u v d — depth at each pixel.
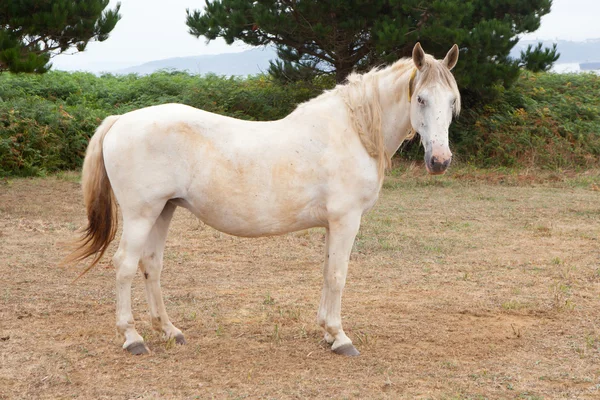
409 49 13.67
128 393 3.53
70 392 3.54
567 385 3.70
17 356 4.03
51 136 13.62
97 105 16.16
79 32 10.43
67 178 12.64
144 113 4.11
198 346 4.30
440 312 5.14
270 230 4.13
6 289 5.54
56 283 5.81
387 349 4.30
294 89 16.38
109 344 4.31
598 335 4.58
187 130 4.02
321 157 4.05
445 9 12.84
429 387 3.67
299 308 5.23
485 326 4.80
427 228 8.60
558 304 5.25
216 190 4.01
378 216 9.40
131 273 4.09
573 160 14.75
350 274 6.34
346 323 4.85
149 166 3.98
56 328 4.62
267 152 4.03
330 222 4.12
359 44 14.83
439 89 3.88
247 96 16.12
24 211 9.23
